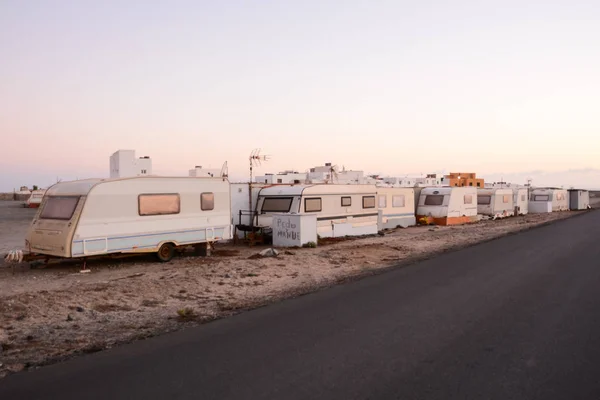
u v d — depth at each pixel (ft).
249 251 57.88
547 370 16.60
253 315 24.94
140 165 139.33
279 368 16.97
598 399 14.26
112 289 32.01
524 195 144.77
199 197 51.52
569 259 45.47
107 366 17.38
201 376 16.25
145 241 46.50
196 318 25.18
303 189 66.03
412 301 27.78
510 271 38.58
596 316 23.97
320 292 31.07
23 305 27.12
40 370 17.10
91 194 42.47
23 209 168.66
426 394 14.66
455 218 104.37
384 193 91.45
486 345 19.43
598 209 187.42
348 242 67.15
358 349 19.03
